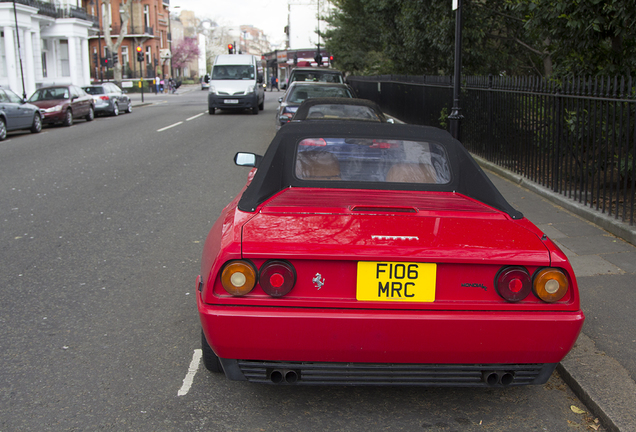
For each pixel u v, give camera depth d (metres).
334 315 2.58
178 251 5.93
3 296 4.69
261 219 2.94
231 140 15.89
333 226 2.85
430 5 13.13
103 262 5.57
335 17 31.88
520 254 2.66
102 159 12.64
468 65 14.40
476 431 2.90
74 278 5.12
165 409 3.08
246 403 3.15
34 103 21.55
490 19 13.03
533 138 8.52
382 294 2.64
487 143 10.55
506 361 2.66
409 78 16.78
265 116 25.20
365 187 3.57
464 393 3.29
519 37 13.50
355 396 3.24
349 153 3.73
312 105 9.23
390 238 2.73
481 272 2.66
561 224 6.48
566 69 8.39
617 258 5.29
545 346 2.63
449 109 12.54
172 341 3.90
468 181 3.57
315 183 3.58
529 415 3.04
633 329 3.86
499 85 9.91
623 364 3.39
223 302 2.63
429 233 2.80
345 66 34.44
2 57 35.66
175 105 36.31
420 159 3.72
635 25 7.04
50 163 12.14
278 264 2.60
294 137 3.79
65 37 42.47
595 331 3.84
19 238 6.43
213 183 9.75
